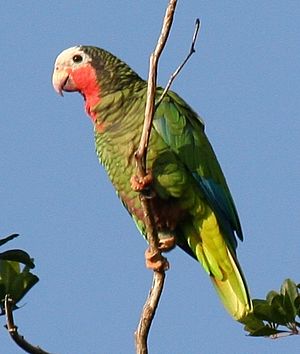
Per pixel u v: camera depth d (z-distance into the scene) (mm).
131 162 11734
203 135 12523
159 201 11914
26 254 9234
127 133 11797
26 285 9383
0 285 9312
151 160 11797
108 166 12078
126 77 12422
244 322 10367
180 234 12391
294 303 9734
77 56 12812
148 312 9664
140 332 9570
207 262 12156
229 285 11984
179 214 12016
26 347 8492
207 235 12078
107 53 12789
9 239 8945
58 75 12891
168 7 8008
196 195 12039
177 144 11969
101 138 12109
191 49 8531
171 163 11820
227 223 12266
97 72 12555
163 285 10242
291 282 9820
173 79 8703
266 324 10016
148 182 9938
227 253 12078
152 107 8914
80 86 12688
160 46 8250
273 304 9805
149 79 8555
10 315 8453
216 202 12156
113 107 12125
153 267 10383
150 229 10414
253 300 10789
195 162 12055
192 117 12492
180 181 11828
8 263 9492
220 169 12523
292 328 9844
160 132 11930
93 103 12359
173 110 12180
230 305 11906
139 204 11961
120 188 12086
